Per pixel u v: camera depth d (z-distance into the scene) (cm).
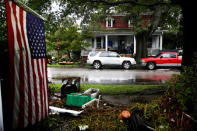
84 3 604
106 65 1380
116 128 274
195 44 477
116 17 2100
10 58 209
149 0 492
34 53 257
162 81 790
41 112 266
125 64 1365
